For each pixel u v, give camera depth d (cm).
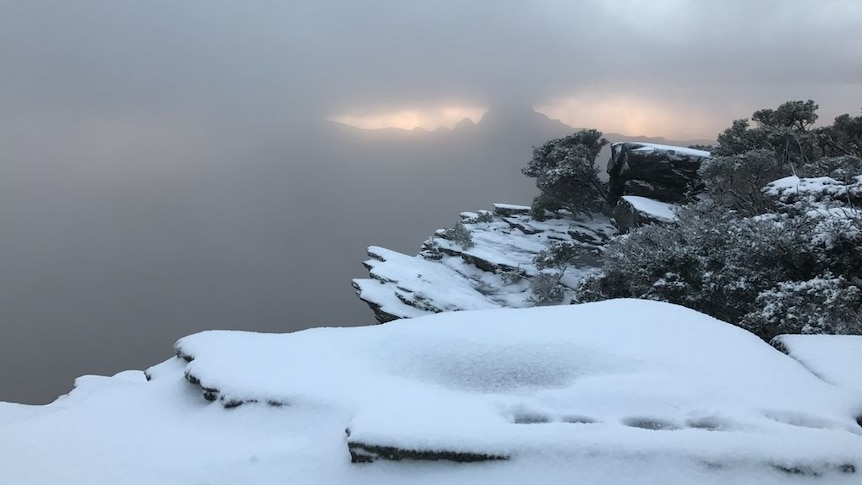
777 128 1855
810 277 905
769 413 321
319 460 317
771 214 1084
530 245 2170
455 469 282
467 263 2020
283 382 408
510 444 285
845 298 719
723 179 1572
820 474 257
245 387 405
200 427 386
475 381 402
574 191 2547
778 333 770
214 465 328
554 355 421
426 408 335
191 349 525
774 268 949
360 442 297
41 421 418
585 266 1853
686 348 412
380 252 2128
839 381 376
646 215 1819
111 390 496
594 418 327
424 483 279
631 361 400
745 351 402
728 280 988
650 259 1132
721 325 457
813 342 451
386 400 358
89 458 351
